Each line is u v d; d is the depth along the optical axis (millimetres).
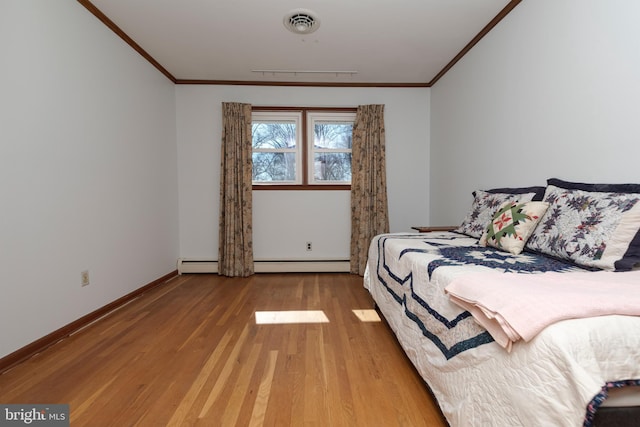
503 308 812
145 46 2768
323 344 1822
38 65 1725
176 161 3586
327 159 3744
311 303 2586
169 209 3406
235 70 3299
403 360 1637
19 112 1606
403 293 1681
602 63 1479
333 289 3010
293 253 3709
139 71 2801
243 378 1461
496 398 835
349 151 3730
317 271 3695
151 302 2604
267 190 3662
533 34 1952
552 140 1811
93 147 2182
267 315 2303
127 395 1328
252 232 3654
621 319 706
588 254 1260
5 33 1534
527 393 719
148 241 2955
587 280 954
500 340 808
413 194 3768
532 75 1969
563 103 1724
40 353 1693
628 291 816
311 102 3652
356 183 3629
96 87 2219
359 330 2029
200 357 1662
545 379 682
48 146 1791
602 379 644
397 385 1406
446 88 3271
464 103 2881
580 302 745
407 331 1571
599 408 662
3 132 1521
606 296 770
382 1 2133
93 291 2176
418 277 1497
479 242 1920
